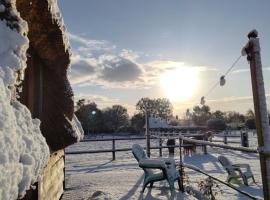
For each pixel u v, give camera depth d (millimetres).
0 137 1667
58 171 6066
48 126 4660
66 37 4391
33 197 3141
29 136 2223
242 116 71812
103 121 65000
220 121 48438
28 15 3330
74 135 5078
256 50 3156
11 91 2232
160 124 33219
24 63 2314
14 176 1746
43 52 4211
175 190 6812
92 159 15250
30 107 4109
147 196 6359
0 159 1604
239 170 7691
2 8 2264
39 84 4430
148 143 12242
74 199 6379
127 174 9625
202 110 75938
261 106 3137
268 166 3105
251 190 7047
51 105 4684
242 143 17000
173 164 6555
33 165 2062
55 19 3602
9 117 1872
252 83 3203
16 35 2250
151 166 6438
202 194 5984
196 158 14273
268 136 3115
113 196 6414
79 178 9125
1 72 2031
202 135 16812
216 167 11031
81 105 64875
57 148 4906
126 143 29734
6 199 1623
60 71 4672
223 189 6973
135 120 65312
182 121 57656
